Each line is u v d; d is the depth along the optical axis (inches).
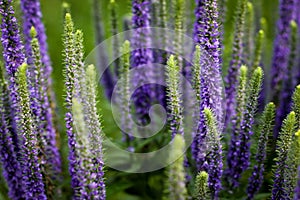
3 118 33.0
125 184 37.2
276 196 30.7
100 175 30.4
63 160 37.5
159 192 38.0
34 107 32.4
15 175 34.1
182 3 34.3
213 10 31.2
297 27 40.3
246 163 33.7
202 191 29.3
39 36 36.9
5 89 33.2
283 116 37.5
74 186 32.7
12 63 32.1
